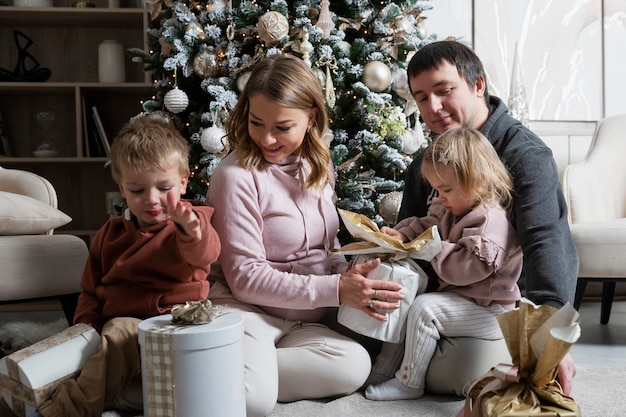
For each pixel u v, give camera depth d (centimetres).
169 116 233
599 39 312
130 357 118
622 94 314
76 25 338
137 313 126
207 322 107
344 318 130
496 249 124
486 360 128
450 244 129
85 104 320
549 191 130
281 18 211
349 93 227
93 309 131
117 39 344
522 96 291
